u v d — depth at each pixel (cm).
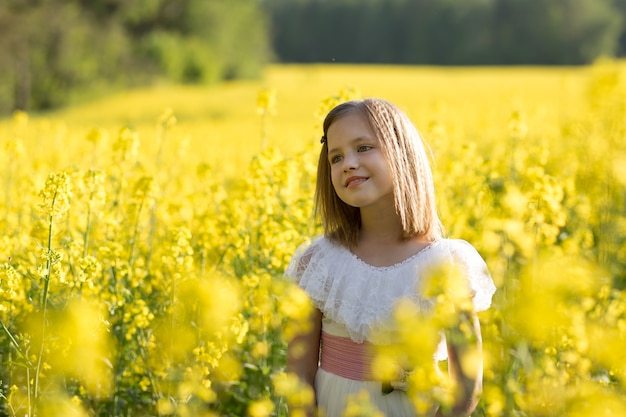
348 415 272
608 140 768
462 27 8862
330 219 338
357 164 315
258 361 464
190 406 372
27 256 515
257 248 532
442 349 307
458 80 4212
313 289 322
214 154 1306
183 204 627
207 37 6738
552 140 1170
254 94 4153
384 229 325
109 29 5619
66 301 395
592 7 7894
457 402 282
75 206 543
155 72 5984
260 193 543
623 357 292
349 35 10131
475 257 309
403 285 307
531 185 454
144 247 543
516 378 353
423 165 323
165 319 421
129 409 438
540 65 8288
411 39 9625
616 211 655
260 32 7156
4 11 4781
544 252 458
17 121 1049
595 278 374
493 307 397
